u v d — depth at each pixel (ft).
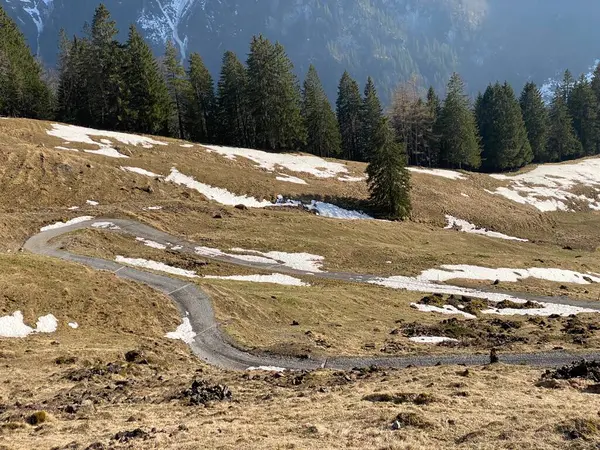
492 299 153.17
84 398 65.92
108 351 91.61
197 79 331.16
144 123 300.20
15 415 57.88
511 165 371.35
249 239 180.96
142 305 113.39
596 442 40.98
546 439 42.16
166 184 223.71
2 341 89.71
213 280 141.49
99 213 183.93
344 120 378.53
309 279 155.33
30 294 102.99
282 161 289.33
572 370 73.61
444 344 108.47
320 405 57.88
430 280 165.78
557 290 164.76
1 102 282.36
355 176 289.12
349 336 113.29
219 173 244.63
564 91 468.34
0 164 193.16
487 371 78.84
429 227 236.63
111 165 223.71
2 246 147.54
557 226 284.00
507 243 229.86
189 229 185.26
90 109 311.06
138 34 303.07
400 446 42.70
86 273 118.11
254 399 64.85
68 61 320.91
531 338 112.47
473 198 289.74
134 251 158.51
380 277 164.76
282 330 114.52
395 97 368.48
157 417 57.00
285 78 308.40
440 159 378.73
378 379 75.87
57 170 202.69
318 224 204.64
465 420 48.78
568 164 389.60
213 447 43.86
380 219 237.04
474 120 374.84
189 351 100.22
